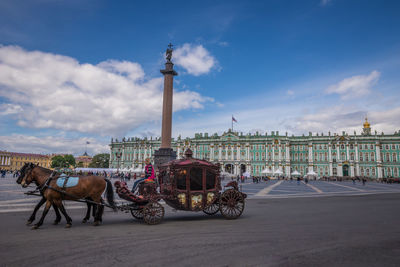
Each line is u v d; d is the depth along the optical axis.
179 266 5.85
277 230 9.56
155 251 6.91
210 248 7.21
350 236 8.70
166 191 11.92
